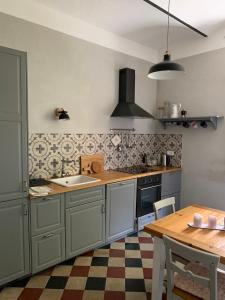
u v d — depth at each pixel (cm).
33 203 223
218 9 272
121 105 356
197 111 371
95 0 259
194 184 379
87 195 268
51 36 283
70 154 315
